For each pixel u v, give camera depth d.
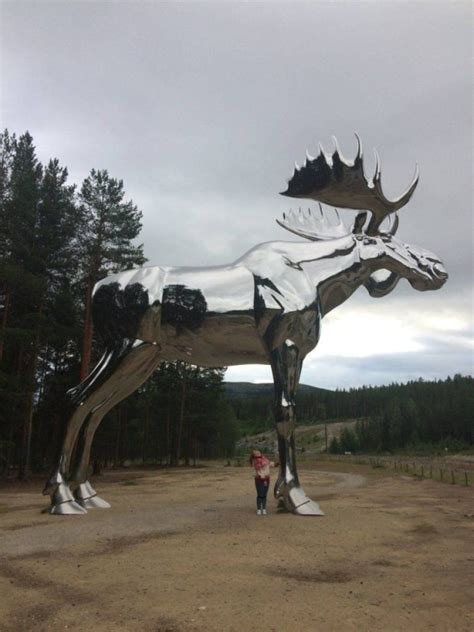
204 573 4.38
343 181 8.38
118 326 7.96
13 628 3.22
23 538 5.77
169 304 7.88
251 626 3.23
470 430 68.62
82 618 3.37
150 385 38.28
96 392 7.91
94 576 4.29
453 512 8.63
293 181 8.55
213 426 40.31
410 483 16.20
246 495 11.38
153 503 9.30
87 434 8.30
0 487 17.02
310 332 8.02
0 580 4.20
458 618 3.41
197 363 8.59
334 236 9.05
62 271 20.48
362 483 16.34
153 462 40.50
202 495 11.42
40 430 25.59
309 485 15.48
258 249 8.34
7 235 18.44
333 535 6.10
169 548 5.28
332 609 3.54
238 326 7.88
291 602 3.67
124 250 21.30
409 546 5.69
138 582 4.12
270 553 5.12
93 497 8.29
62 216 20.31
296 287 8.01
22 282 17.36
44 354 23.00
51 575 4.32
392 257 8.84
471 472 23.03
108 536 5.88
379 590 4.01
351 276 8.64
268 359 8.29
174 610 3.50
